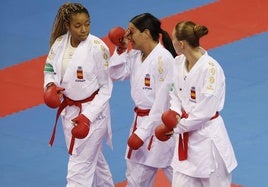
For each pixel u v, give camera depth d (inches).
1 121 991.6
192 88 631.8
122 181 833.5
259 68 1104.2
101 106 693.9
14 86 1091.9
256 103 1000.9
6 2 1432.1
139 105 693.3
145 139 684.7
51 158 893.2
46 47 1230.9
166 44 695.1
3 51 1220.5
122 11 1348.4
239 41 1195.9
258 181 816.3
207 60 626.2
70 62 690.2
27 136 950.4
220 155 638.5
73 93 697.0
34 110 1021.2
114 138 930.1
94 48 689.0
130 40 681.6
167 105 680.4
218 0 1368.1
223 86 636.1
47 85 700.7
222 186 647.8
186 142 641.0
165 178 829.2
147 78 681.0
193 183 649.0
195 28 622.5
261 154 872.3
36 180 843.4
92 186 743.1
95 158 714.2
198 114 625.3
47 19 1344.7
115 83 1082.1
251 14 1295.5
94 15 1333.7
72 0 1423.5
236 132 926.4
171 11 1328.7
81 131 676.7
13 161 888.3
